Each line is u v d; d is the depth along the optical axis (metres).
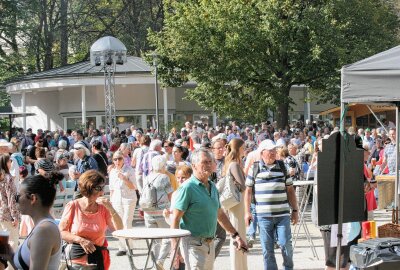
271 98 44.09
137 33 72.31
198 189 10.02
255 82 44.91
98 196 9.52
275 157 12.52
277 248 16.89
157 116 40.59
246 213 12.50
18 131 44.16
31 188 6.66
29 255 6.52
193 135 25.33
